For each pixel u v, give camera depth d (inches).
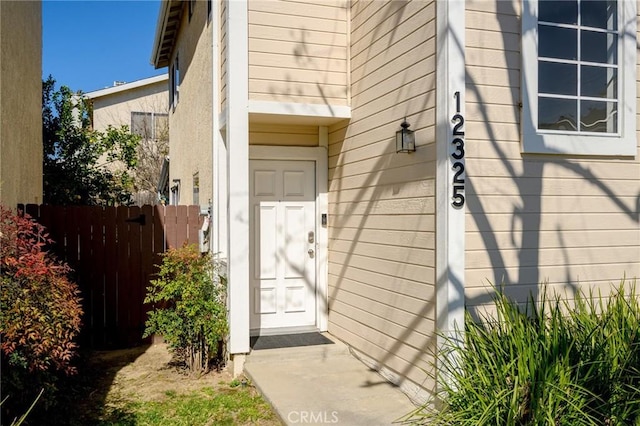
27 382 145.2
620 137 167.6
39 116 306.2
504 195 155.6
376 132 198.7
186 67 374.9
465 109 151.7
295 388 180.1
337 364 206.7
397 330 179.6
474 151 152.6
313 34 224.8
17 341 137.9
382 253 191.9
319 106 221.9
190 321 211.0
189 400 181.3
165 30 425.1
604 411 116.3
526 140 156.3
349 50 228.2
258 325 247.1
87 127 537.0
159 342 265.9
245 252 212.2
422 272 163.3
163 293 212.2
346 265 226.7
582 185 164.1
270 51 218.8
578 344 128.3
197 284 212.7
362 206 210.5
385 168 190.4
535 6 157.9
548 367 117.5
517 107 157.2
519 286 156.3
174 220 268.8
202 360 216.8
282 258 250.4
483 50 154.2
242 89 213.8
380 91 195.6
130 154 561.3
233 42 213.2
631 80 168.7
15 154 247.4
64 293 155.1
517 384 116.6
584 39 167.3
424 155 163.2
